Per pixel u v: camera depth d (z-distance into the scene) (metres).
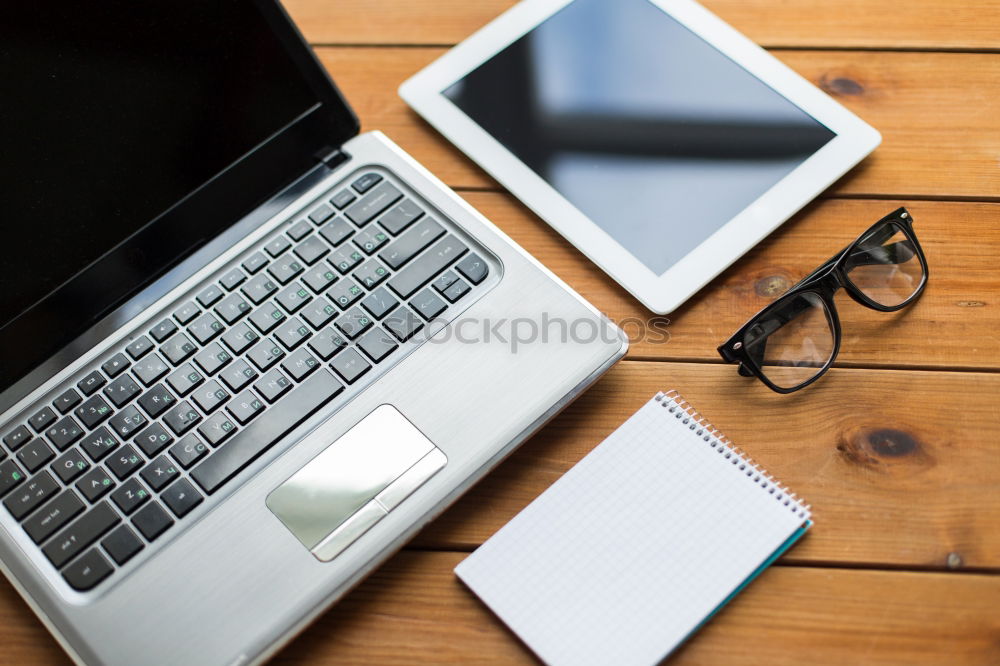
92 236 0.61
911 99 0.76
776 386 0.63
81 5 0.58
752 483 0.59
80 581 0.55
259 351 0.62
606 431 0.63
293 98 0.67
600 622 0.56
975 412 0.62
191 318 0.63
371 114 0.78
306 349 0.62
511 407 0.59
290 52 0.66
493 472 0.62
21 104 0.57
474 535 0.60
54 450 0.59
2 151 0.57
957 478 0.60
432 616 0.58
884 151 0.73
